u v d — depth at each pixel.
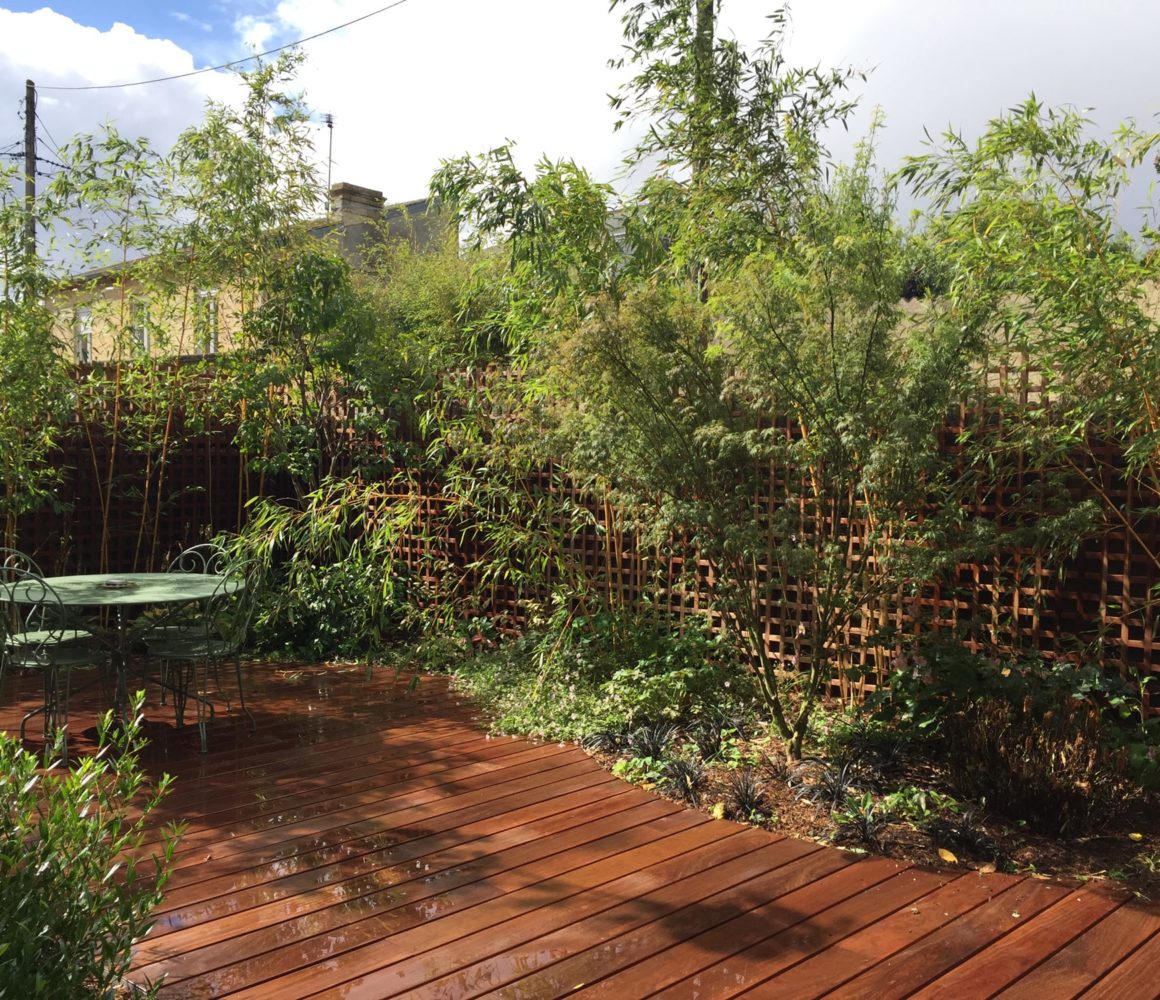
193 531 7.54
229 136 6.43
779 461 4.61
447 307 8.92
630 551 5.68
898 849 3.20
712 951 2.54
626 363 3.85
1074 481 4.05
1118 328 3.22
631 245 5.25
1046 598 4.22
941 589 4.47
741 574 4.16
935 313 3.91
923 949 2.55
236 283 6.80
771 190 5.09
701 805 3.62
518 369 5.43
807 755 4.05
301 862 3.12
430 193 5.11
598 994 2.33
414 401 6.52
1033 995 2.33
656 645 5.22
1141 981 2.40
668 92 5.24
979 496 4.31
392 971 2.43
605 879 2.98
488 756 4.27
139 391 6.80
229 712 5.00
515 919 2.72
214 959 2.48
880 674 4.59
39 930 1.71
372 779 3.95
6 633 4.45
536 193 4.88
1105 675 3.96
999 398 3.95
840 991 2.35
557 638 5.48
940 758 3.99
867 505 3.74
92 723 4.81
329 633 6.39
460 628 6.23
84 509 6.96
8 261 5.86
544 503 5.58
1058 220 3.21
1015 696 3.84
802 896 2.86
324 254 6.90
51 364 6.10
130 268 6.62
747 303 3.63
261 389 6.61
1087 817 3.30
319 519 6.21
